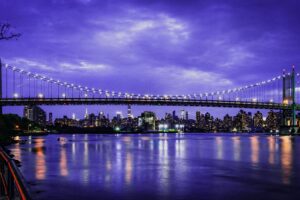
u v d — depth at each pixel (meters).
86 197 23.25
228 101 164.12
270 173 34.97
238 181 29.81
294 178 31.45
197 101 158.12
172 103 158.12
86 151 68.50
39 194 24.17
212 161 47.94
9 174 9.43
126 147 84.00
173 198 23.03
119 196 23.61
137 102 153.50
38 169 37.91
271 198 23.06
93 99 150.00
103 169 38.25
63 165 42.06
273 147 82.75
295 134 174.62
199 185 27.81
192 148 79.69
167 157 54.59
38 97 141.38
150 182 29.31
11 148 78.25
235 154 60.78
